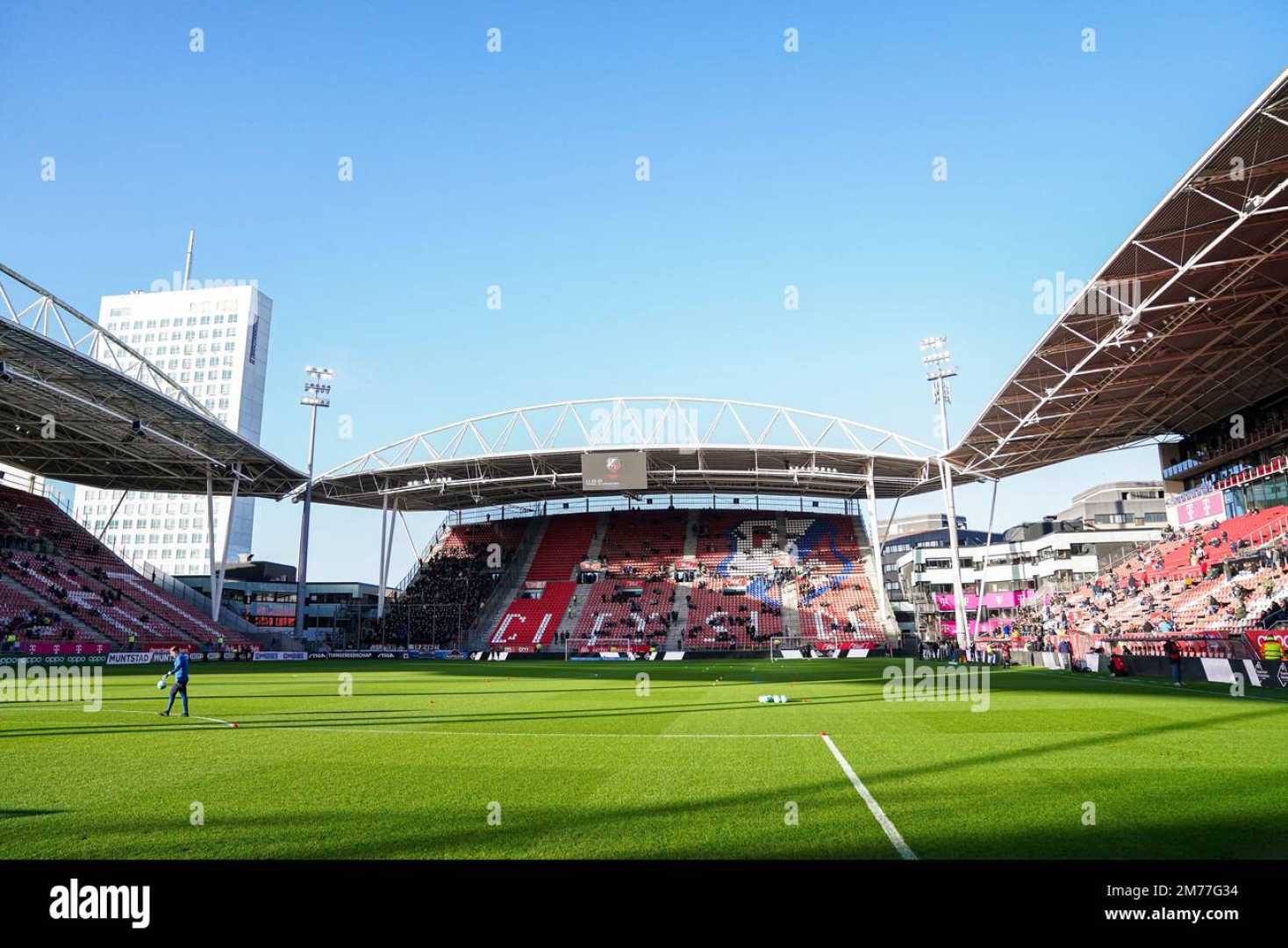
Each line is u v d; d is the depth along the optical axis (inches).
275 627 3356.3
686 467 2679.6
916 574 3299.7
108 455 2263.8
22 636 1784.0
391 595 3184.1
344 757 449.4
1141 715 643.5
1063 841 264.5
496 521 3334.2
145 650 2016.5
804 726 587.8
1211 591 1702.8
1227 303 1235.9
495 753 461.4
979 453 2116.1
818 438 2474.2
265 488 2719.0
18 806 323.6
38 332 1438.2
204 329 6412.4
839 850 256.8
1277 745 470.3
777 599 2694.4
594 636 2591.0
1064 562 2938.0
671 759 434.9
